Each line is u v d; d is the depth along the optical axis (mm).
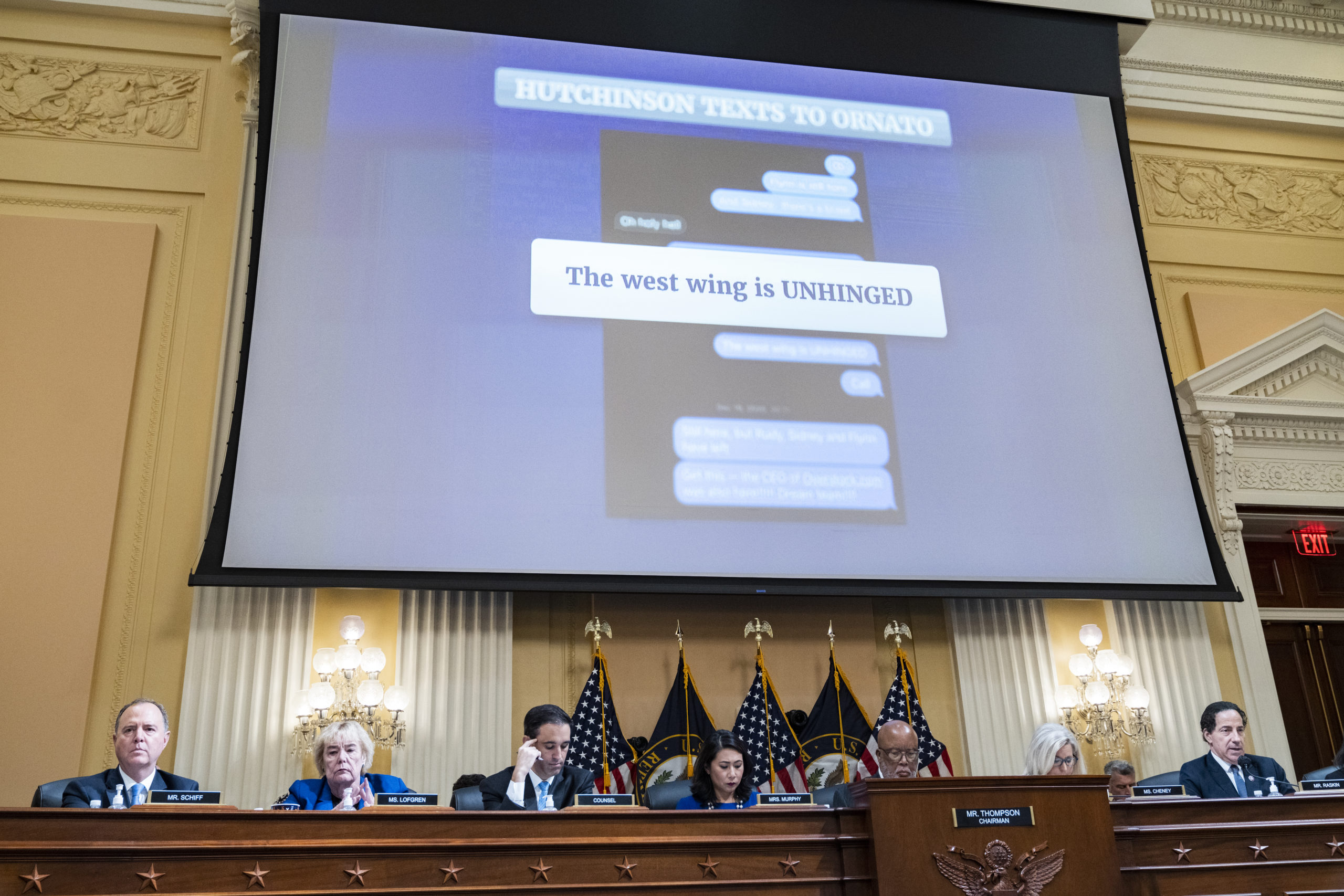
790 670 5512
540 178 5703
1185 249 7098
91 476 5207
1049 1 6727
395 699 4887
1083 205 6379
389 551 4906
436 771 4949
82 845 2359
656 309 5574
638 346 5484
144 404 5434
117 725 3209
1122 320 6156
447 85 5758
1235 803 3051
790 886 2752
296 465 4941
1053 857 2828
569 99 5898
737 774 3684
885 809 2801
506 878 2596
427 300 5340
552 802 3613
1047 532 5594
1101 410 5914
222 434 5352
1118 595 5551
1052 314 6066
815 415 5551
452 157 5629
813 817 2830
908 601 5793
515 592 5105
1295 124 7531
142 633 5043
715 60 6184
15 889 2316
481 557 4984
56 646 4918
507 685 5164
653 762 5180
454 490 5059
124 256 5621
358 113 5594
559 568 5031
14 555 5012
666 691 5363
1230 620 6148
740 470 5359
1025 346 5957
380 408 5109
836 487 5430
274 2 5684
